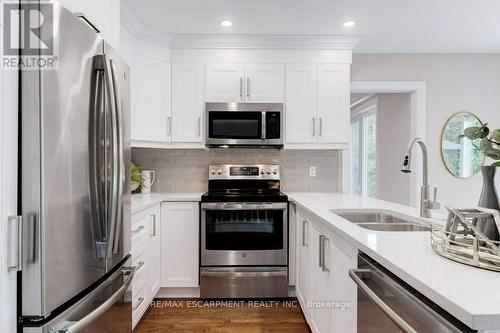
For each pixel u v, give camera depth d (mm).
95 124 1227
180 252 2707
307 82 2969
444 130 3361
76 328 1033
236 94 2941
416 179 3367
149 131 2777
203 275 2676
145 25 2676
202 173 3264
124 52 2471
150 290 2422
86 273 1162
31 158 922
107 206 1286
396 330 888
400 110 3693
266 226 2695
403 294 847
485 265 802
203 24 2662
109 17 1618
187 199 2703
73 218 1083
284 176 3295
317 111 2969
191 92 2930
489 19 2588
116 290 1407
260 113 2889
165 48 2889
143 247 2238
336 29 2764
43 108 939
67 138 1056
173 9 2406
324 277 1717
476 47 3211
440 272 781
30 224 919
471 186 3379
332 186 3303
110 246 1273
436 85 3371
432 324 712
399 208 2006
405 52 3332
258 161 3281
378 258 948
